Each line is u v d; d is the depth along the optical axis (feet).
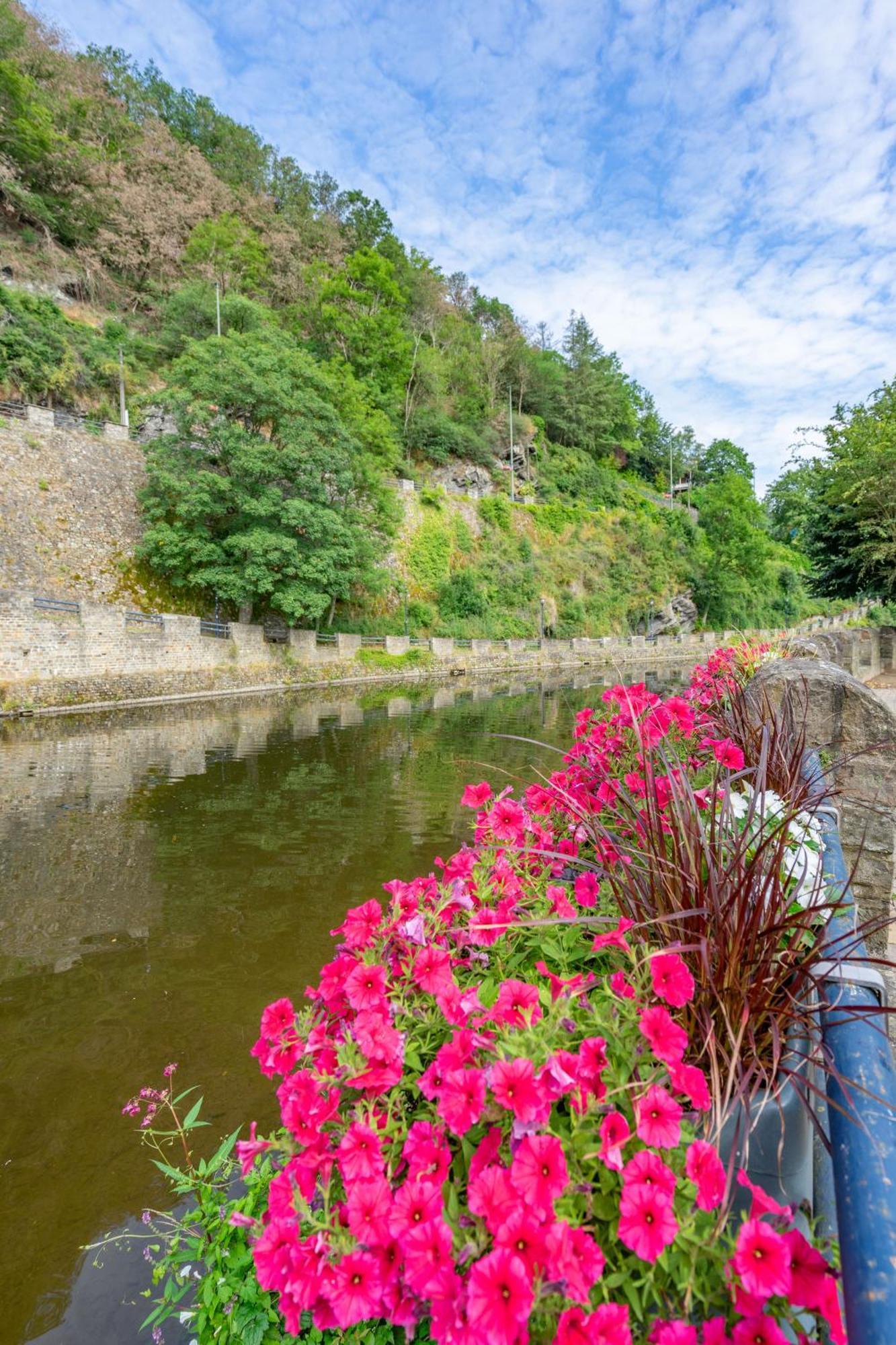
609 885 4.85
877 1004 3.29
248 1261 4.69
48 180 106.93
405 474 112.57
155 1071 9.85
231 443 60.95
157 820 21.83
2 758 31.12
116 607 50.49
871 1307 1.91
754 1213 2.53
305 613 64.69
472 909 4.67
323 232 138.41
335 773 28.96
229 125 147.54
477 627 99.35
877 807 7.53
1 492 61.62
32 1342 5.98
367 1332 3.53
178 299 94.43
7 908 15.16
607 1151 2.70
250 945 13.56
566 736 38.29
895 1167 2.31
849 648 24.21
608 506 150.61
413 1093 3.87
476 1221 2.85
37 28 118.01
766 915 3.94
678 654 123.85
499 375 157.69
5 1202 7.61
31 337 82.43
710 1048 3.19
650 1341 2.54
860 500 34.68
